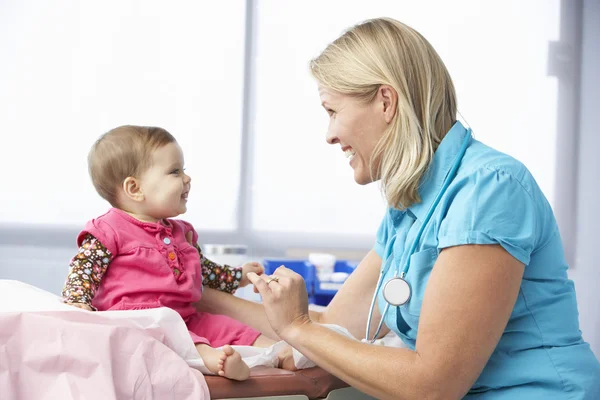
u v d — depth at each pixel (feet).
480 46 11.91
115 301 4.09
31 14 10.44
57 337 2.96
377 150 3.58
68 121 10.55
